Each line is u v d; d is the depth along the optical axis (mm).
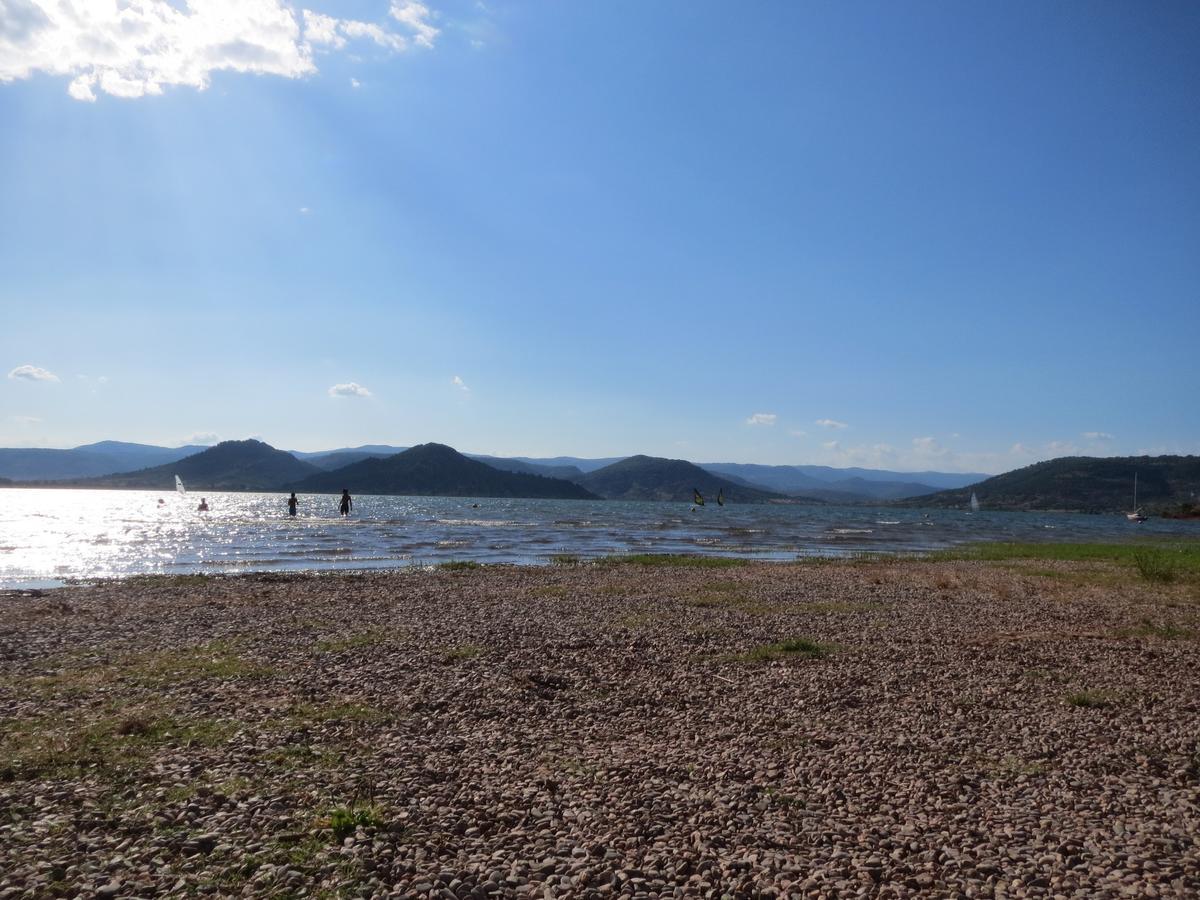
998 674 14695
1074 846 7215
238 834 7180
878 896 6273
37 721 10758
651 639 17891
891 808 8188
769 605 23891
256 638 17359
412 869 6562
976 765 9594
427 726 10898
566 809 7957
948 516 175625
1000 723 11445
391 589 26688
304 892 6160
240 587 27031
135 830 7223
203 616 20562
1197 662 15883
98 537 54750
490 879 6398
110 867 6500
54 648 16078
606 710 12008
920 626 20219
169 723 10703
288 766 9078
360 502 171000
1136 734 10922
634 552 46906
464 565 35094
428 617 20625
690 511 159125
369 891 6207
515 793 8367
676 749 10070
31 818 7445
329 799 8070
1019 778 9148
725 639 18031
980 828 7629
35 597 24312
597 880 6445
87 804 7820
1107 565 40688
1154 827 7707
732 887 6379
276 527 67312
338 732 10484
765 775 9086
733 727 11156
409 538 55750
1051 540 70375
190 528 65750
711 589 27828
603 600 24500
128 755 9336
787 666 15242
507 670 14516
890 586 29750
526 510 137000
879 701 12680
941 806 8211
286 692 12594
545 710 11914
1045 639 18375
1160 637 18844
